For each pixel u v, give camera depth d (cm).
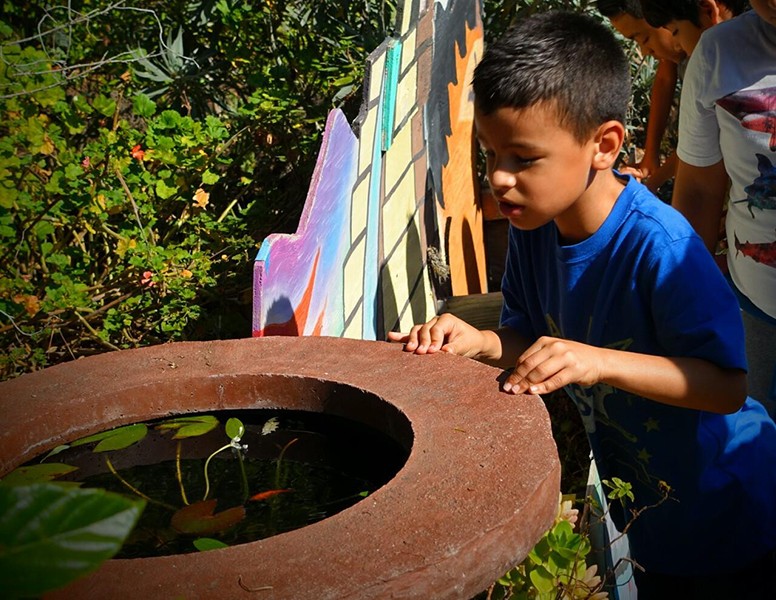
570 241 184
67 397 165
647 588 216
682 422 187
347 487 162
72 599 104
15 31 363
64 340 297
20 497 54
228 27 411
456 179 387
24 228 297
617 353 163
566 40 163
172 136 322
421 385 159
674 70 357
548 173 165
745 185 240
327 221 245
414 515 119
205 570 109
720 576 202
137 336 320
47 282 304
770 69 229
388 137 291
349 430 165
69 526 53
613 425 196
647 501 202
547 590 185
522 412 146
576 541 190
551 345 158
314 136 368
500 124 162
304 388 167
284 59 408
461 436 140
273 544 114
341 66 398
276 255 210
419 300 338
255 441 171
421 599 110
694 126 246
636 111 490
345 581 106
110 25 391
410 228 328
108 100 308
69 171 292
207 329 320
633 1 305
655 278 173
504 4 466
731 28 233
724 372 170
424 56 326
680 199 259
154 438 170
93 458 166
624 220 177
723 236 297
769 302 247
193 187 345
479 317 341
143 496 164
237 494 163
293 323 224
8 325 284
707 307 170
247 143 371
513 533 119
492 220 438
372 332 292
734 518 196
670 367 165
